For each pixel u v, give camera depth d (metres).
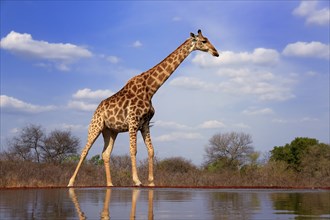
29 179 15.97
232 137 47.47
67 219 5.48
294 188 14.03
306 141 54.59
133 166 13.95
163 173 20.84
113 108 14.38
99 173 21.62
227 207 6.95
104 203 7.70
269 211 6.36
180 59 14.86
